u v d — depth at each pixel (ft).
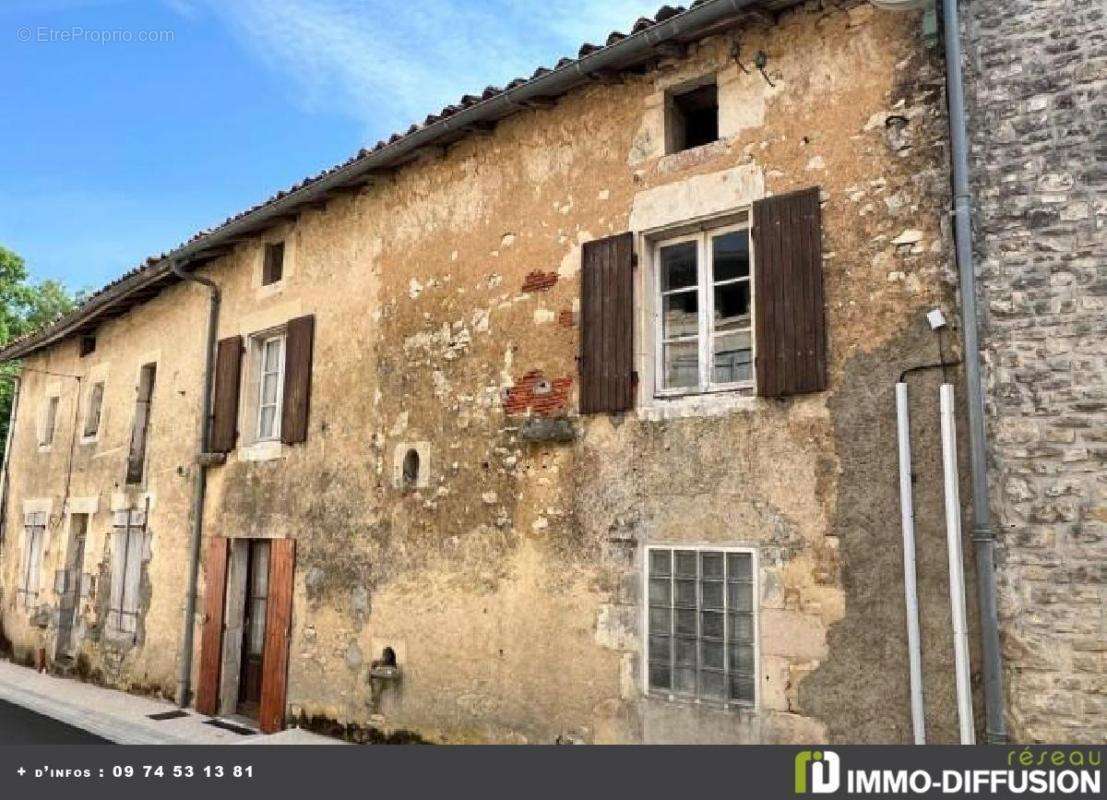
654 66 19.98
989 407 14.42
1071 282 14.12
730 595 17.21
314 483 26.84
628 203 20.02
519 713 20.16
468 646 21.53
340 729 24.34
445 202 24.48
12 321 72.13
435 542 22.85
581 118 21.33
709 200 18.58
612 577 18.95
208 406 31.81
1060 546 13.55
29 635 41.73
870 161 16.51
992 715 13.57
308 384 27.73
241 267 31.94
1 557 46.60
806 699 15.79
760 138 18.03
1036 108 14.79
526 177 22.40
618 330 19.52
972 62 15.46
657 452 18.61
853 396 16.06
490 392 22.25
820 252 16.79
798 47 17.79
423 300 24.58
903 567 15.05
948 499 14.58
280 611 26.84
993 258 14.76
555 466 20.47
